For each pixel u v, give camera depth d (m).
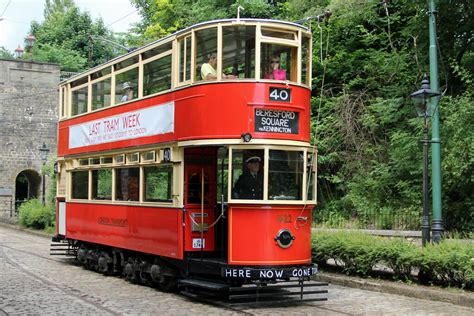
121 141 14.92
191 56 12.09
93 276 15.73
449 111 17.83
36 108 45.84
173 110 12.59
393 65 21.69
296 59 11.91
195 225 12.45
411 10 22.28
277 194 11.34
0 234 31.41
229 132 11.32
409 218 18.12
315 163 12.03
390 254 13.17
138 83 14.27
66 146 18.62
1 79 44.72
